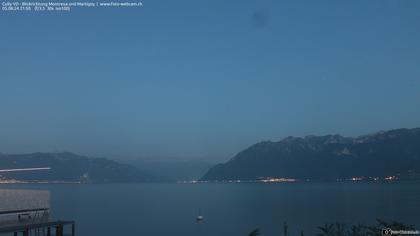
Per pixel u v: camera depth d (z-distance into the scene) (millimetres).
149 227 100938
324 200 190750
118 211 147000
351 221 104438
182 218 122875
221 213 138000
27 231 49906
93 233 89188
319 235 49000
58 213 137375
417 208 140875
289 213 131875
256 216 125188
